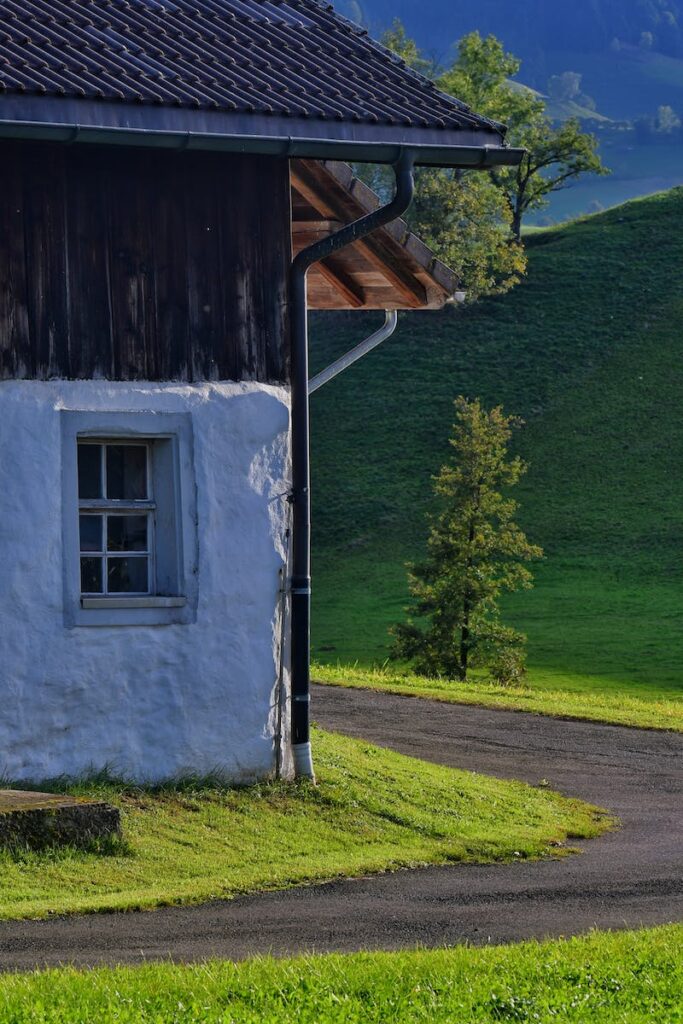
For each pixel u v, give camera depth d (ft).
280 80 45.88
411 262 54.90
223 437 46.60
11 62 41.09
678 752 69.36
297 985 25.11
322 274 59.26
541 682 166.61
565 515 237.86
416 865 40.70
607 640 188.96
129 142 41.75
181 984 24.94
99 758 44.06
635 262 309.22
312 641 195.00
